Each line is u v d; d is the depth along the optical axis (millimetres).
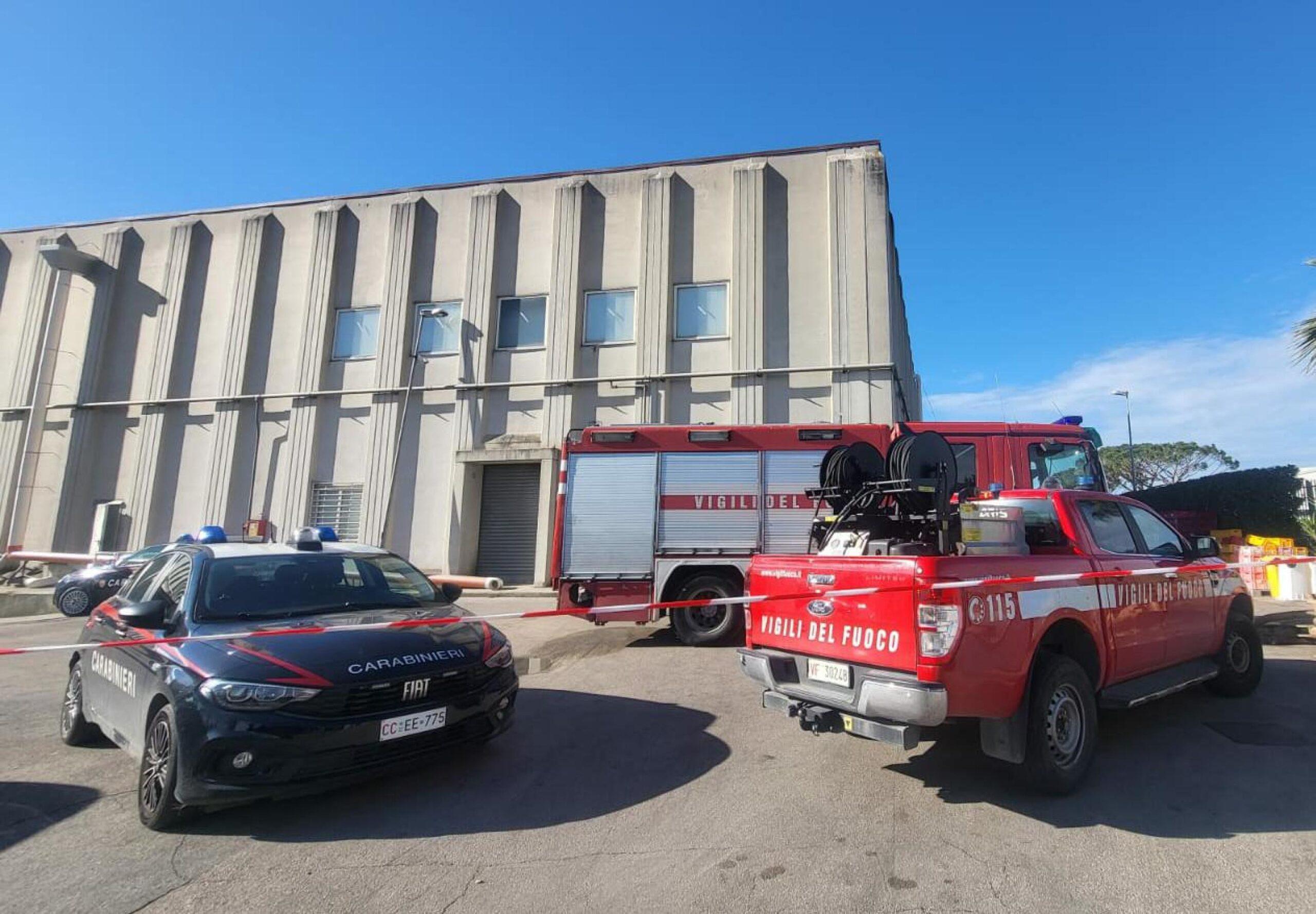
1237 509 17031
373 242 17047
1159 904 2914
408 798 4180
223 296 17641
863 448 5488
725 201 15344
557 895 3100
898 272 17328
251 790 3660
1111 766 4473
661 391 14953
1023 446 8914
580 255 15852
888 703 3719
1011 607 3908
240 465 16688
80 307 18688
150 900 3121
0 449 18188
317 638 4219
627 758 4824
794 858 3357
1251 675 6059
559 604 9180
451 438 15891
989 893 3008
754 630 4914
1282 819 3670
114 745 5398
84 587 12719
